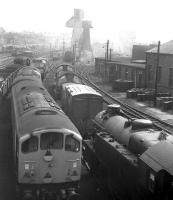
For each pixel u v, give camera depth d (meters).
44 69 58.19
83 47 132.25
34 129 14.67
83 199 15.48
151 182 11.55
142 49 83.50
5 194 15.42
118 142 16.97
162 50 47.31
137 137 15.06
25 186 14.81
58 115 16.36
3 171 18.02
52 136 14.84
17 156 15.05
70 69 62.66
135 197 13.52
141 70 52.50
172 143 11.88
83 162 20.89
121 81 52.84
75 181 15.36
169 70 45.22
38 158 14.74
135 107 39.47
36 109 16.72
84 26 133.38
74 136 15.09
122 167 14.87
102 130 19.33
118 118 18.94
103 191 16.47
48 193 14.83
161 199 10.97
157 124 30.59
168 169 10.72
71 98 26.72
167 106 37.91
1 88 35.50
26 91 21.05
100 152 18.14
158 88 47.72
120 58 86.56
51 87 47.91
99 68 76.44
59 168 15.02
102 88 56.09
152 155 12.04
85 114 26.45
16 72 38.34
